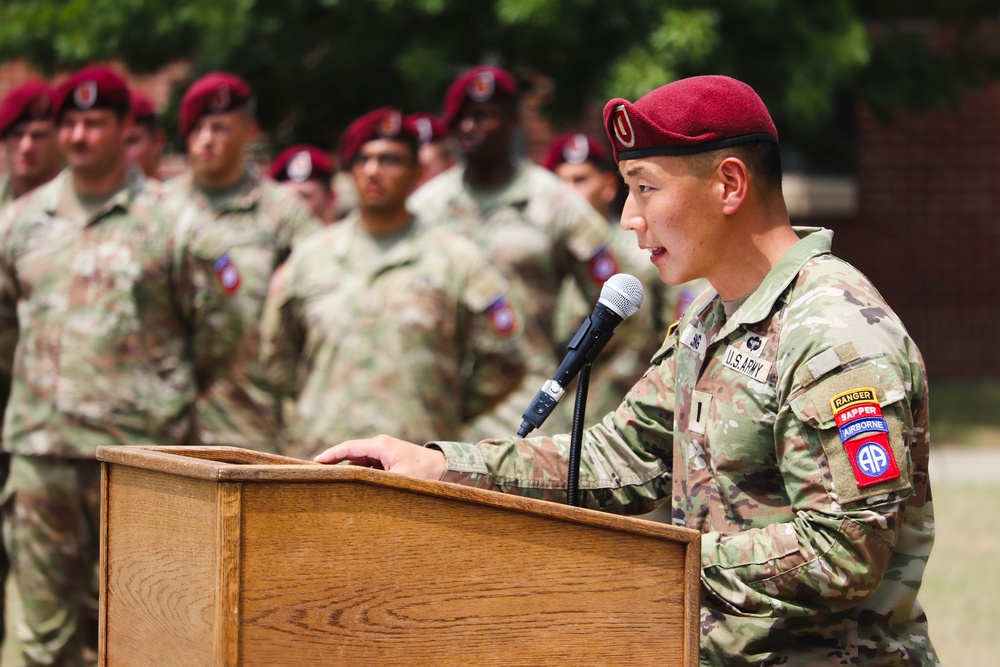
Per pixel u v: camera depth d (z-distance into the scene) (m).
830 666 5.19
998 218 30.92
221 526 4.16
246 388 12.45
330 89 23.89
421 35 22.00
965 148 30.88
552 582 4.65
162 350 11.70
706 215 5.33
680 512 5.55
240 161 13.29
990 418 26.78
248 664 4.20
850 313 5.02
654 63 20.50
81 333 11.34
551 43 21.31
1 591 12.41
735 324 5.32
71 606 11.36
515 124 13.91
